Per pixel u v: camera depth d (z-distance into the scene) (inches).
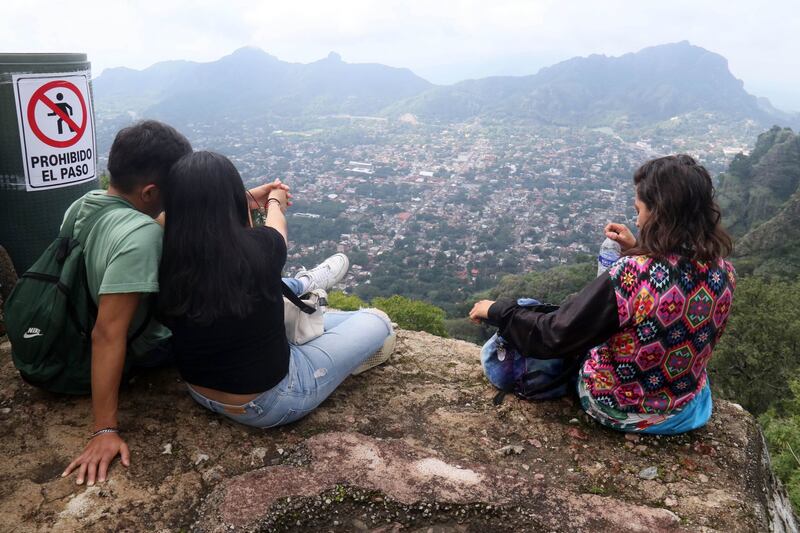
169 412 87.4
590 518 71.2
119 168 76.5
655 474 82.2
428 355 117.8
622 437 90.1
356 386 102.5
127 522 67.0
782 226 1899.6
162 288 70.6
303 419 90.0
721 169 5324.8
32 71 105.5
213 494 71.2
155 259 71.7
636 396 83.7
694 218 73.5
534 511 72.0
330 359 87.8
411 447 82.7
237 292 69.1
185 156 70.0
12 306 79.0
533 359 96.6
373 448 81.1
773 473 92.0
